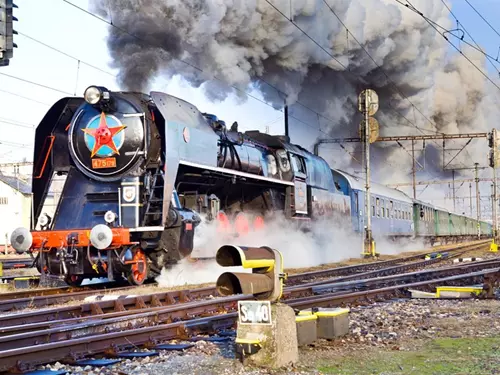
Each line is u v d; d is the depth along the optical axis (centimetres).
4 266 2119
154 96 1180
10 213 4441
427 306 970
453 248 3447
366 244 2389
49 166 1267
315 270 1738
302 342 637
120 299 878
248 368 545
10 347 610
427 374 521
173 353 614
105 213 1154
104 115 1197
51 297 1002
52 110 1252
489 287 1073
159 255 1188
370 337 691
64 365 564
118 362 583
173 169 1164
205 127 1341
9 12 867
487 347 629
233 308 929
